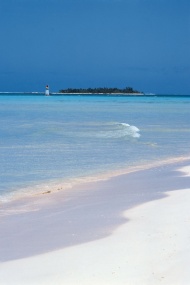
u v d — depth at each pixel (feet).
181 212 57.11
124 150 130.52
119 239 47.37
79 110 393.09
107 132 182.09
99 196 71.10
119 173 93.66
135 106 510.17
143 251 43.29
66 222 55.52
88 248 45.06
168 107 493.36
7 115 311.47
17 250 45.34
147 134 181.68
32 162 106.11
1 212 61.57
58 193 74.13
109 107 469.57
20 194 73.26
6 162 105.70
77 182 83.66
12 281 37.70
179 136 175.32
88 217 57.57
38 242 47.75
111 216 57.41
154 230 49.73
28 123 234.38
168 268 39.09
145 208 60.70
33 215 59.67
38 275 38.81
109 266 40.06
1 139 157.89
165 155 121.80
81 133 178.60
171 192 71.26
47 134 175.42
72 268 40.04
